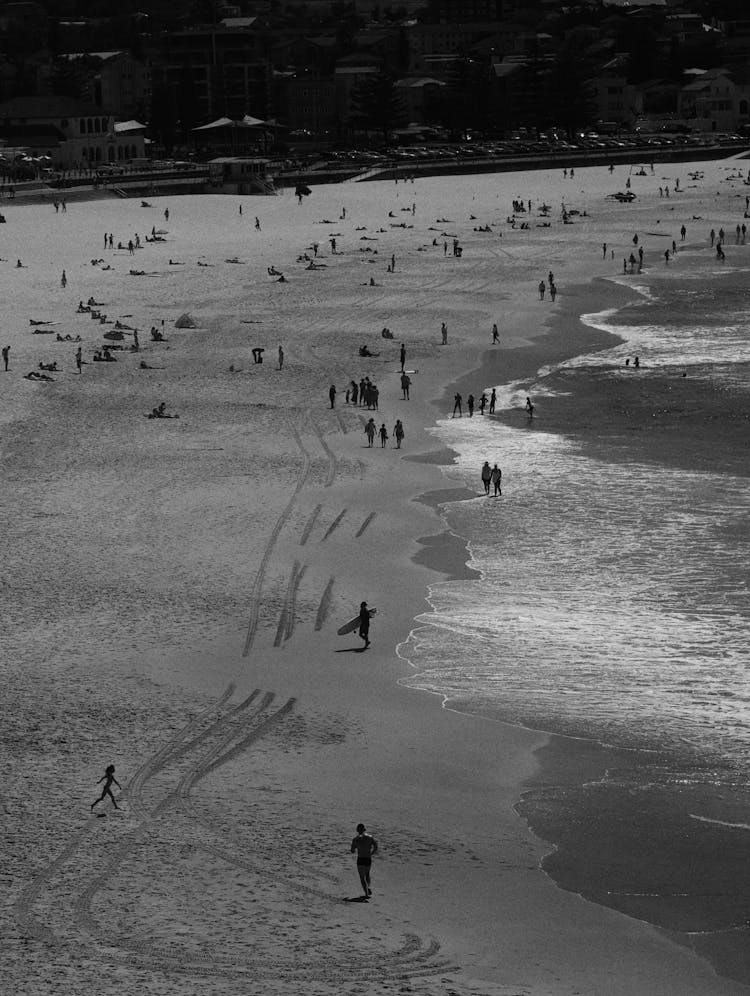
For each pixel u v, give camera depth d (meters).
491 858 35.47
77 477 71.81
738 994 29.97
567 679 46.84
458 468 74.56
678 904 33.50
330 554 59.84
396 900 33.09
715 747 41.91
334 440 80.25
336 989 29.08
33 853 34.59
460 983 29.56
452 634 50.84
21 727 42.25
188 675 46.72
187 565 58.03
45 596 54.09
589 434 82.44
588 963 30.78
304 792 38.69
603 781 39.81
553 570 57.94
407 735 42.62
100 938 30.78
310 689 45.88
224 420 84.81
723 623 51.69
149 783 38.75
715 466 74.69
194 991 28.78
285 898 32.88
